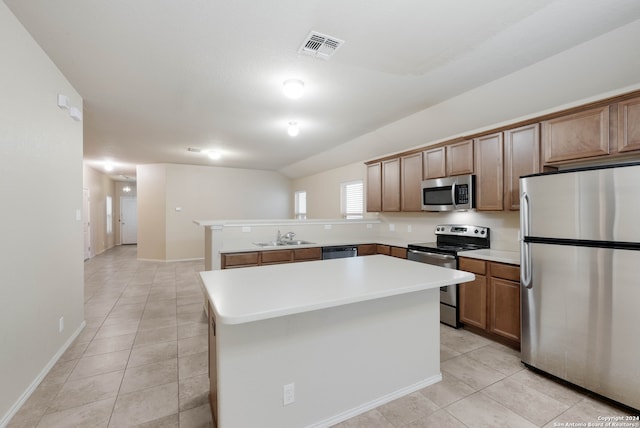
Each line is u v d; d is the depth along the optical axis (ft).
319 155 20.36
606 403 6.31
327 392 5.80
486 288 9.48
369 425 5.76
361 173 18.79
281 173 28.32
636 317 5.79
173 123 13.30
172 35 6.72
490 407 6.24
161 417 5.91
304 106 11.21
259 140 16.47
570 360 6.77
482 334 9.96
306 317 5.55
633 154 7.02
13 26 6.01
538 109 9.32
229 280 6.11
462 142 11.14
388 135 14.40
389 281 6.04
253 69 8.30
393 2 5.50
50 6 5.75
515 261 8.66
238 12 5.90
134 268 21.09
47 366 7.45
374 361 6.34
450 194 11.44
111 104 10.94
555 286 7.01
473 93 9.79
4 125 5.72
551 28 6.38
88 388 6.86
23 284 6.35
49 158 7.64
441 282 6.07
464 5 5.55
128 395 6.61
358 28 6.33
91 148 18.28
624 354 5.95
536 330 7.45
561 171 6.86
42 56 7.28
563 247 6.84
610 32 6.50
